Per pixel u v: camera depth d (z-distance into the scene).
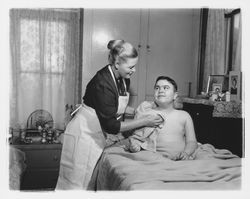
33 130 2.45
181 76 2.60
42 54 2.39
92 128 1.92
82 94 2.44
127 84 1.99
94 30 2.43
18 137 2.39
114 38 2.46
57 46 2.41
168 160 1.57
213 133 2.31
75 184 1.90
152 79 2.51
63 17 2.40
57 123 2.48
